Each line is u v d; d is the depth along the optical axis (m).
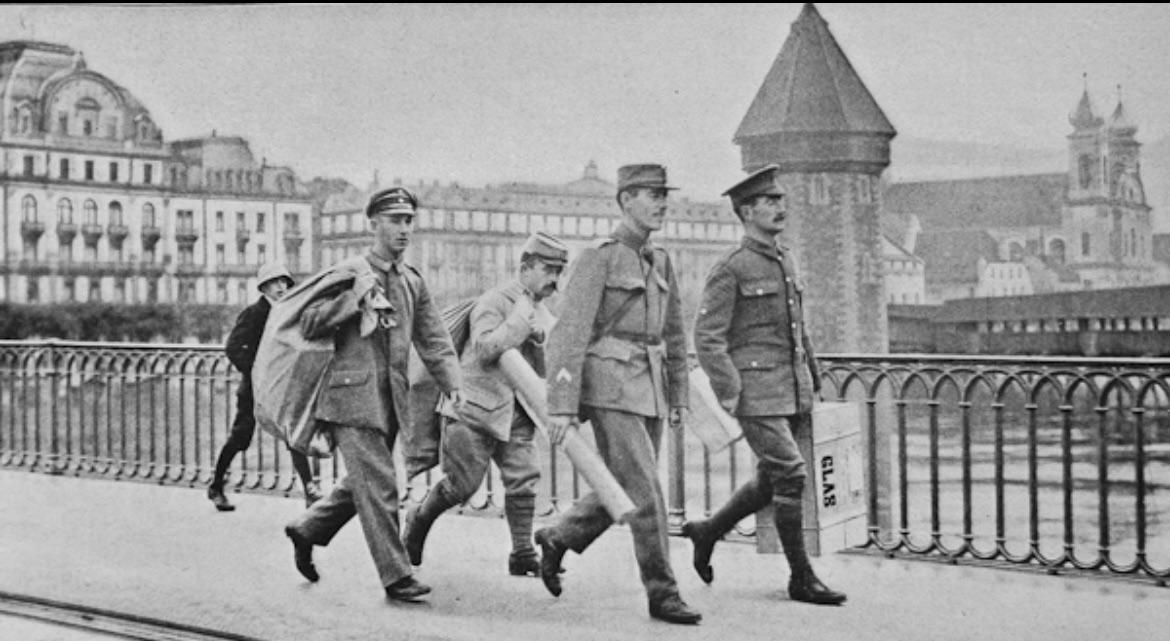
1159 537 10.90
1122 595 6.78
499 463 7.53
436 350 7.13
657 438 6.68
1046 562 7.38
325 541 7.36
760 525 7.09
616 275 6.50
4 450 12.66
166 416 11.14
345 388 6.89
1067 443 7.27
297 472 9.44
